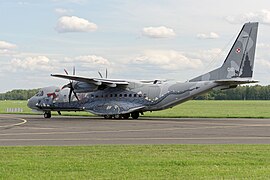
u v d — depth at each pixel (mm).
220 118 59281
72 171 15930
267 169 16234
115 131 36219
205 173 15477
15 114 78125
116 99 57656
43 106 61969
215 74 53969
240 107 123312
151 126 42219
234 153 20766
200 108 115688
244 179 14500
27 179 14508
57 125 44281
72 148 23172
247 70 52406
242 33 52750
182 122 49125
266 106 133250
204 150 22109
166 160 18406
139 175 15148
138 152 21328
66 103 60625
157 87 56250
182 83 55219
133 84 57188
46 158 19188
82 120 54250
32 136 31609
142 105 56406
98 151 21781
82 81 57000
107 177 14836
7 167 16766
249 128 39125
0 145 25328
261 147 23438
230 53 53250
